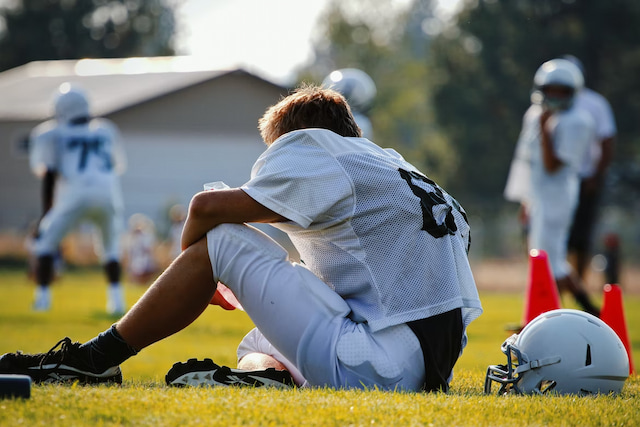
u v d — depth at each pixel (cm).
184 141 9719
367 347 1049
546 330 1133
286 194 1054
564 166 3061
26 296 4794
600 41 10988
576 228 3394
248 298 1059
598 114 3406
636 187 11556
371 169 1070
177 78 9994
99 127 3803
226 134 9794
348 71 2838
